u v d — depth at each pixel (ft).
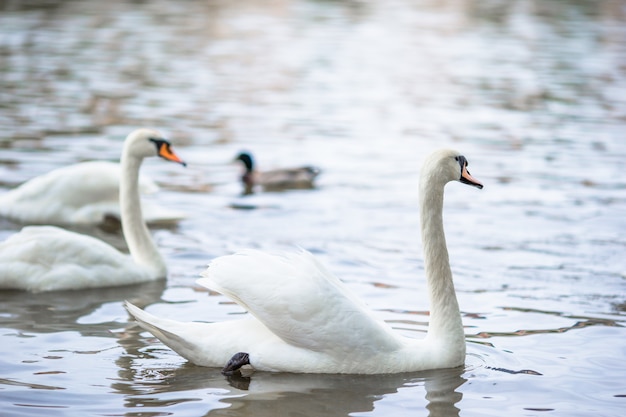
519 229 54.70
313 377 31.78
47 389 30.58
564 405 30.17
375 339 32.12
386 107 93.04
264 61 117.50
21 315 38.81
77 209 55.62
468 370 33.12
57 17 145.38
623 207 59.47
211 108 89.56
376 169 70.08
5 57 110.22
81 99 89.45
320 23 154.20
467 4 185.06
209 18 155.22
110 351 34.47
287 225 55.72
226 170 69.36
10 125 77.30
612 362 34.19
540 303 41.55
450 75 111.34
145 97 92.53
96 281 43.24
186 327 32.55
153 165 70.28
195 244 51.26
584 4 186.19
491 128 84.17
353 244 51.70
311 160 72.69
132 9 160.56
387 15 167.02
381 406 29.78
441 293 33.63
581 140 79.51
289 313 31.45
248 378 31.63
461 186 65.51
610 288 43.88
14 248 42.70
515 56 124.36
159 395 30.19
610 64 118.32
